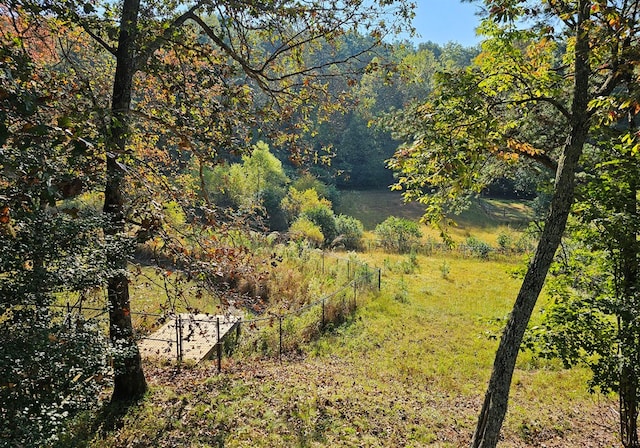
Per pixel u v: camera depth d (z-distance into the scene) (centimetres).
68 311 492
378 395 870
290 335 1192
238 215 667
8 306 404
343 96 884
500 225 3706
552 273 724
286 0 658
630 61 482
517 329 572
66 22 567
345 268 1834
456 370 1075
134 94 852
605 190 624
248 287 1451
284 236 951
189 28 755
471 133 580
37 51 669
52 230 441
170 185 629
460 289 1844
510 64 596
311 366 1029
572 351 609
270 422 698
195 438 638
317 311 1334
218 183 2545
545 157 665
